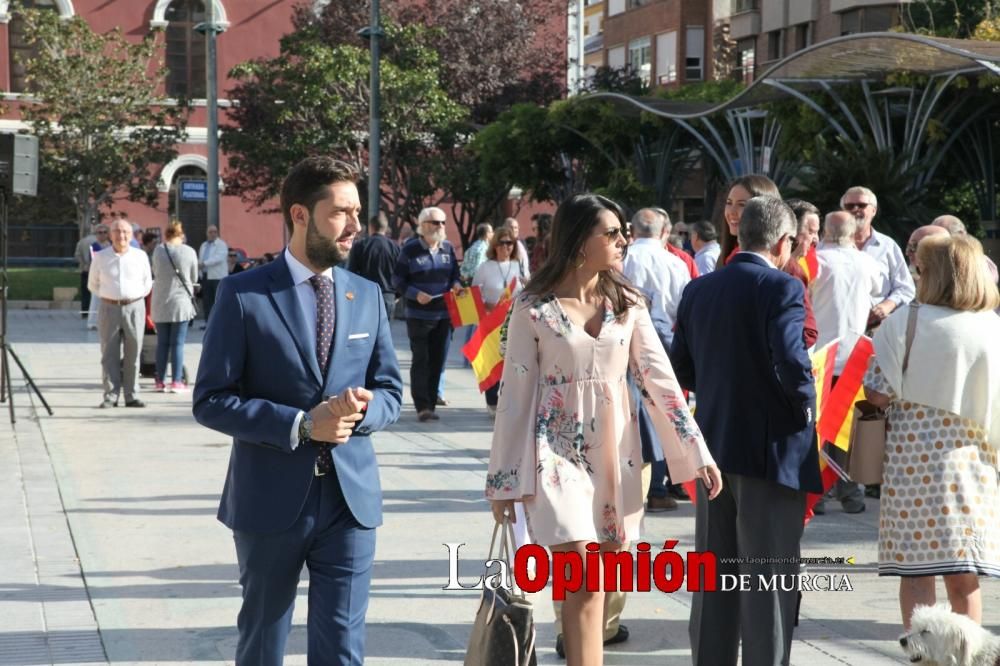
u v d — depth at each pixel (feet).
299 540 13.24
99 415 43.62
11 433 39.52
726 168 82.33
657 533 26.48
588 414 15.33
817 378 20.18
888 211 62.64
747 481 16.26
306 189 13.37
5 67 147.54
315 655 13.44
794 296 16.20
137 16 150.41
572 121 93.66
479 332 33.14
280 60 111.86
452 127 109.60
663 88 140.56
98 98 130.31
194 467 33.60
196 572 23.07
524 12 118.11
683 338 17.38
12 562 23.73
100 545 25.05
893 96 69.10
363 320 13.71
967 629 13.93
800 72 65.21
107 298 45.32
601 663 15.55
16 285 112.27
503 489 15.39
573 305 15.47
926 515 16.96
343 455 13.37
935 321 16.99
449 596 21.54
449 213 145.79
